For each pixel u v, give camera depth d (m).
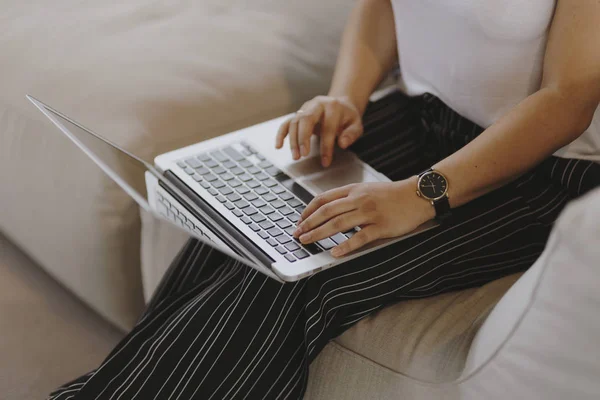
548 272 0.70
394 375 0.95
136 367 1.00
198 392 0.98
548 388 0.74
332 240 1.00
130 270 1.32
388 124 1.29
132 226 1.29
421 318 1.00
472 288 1.07
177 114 1.33
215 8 1.67
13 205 1.47
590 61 0.97
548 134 1.01
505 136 1.02
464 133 1.20
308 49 1.56
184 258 1.21
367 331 1.00
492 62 1.08
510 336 0.76
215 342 0.99
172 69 1.43
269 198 1.08
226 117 1.37
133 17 1.61
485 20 1.04
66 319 1.53
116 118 1.31
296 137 1.16
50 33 1.54
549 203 1.11
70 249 1.37
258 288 1.01
